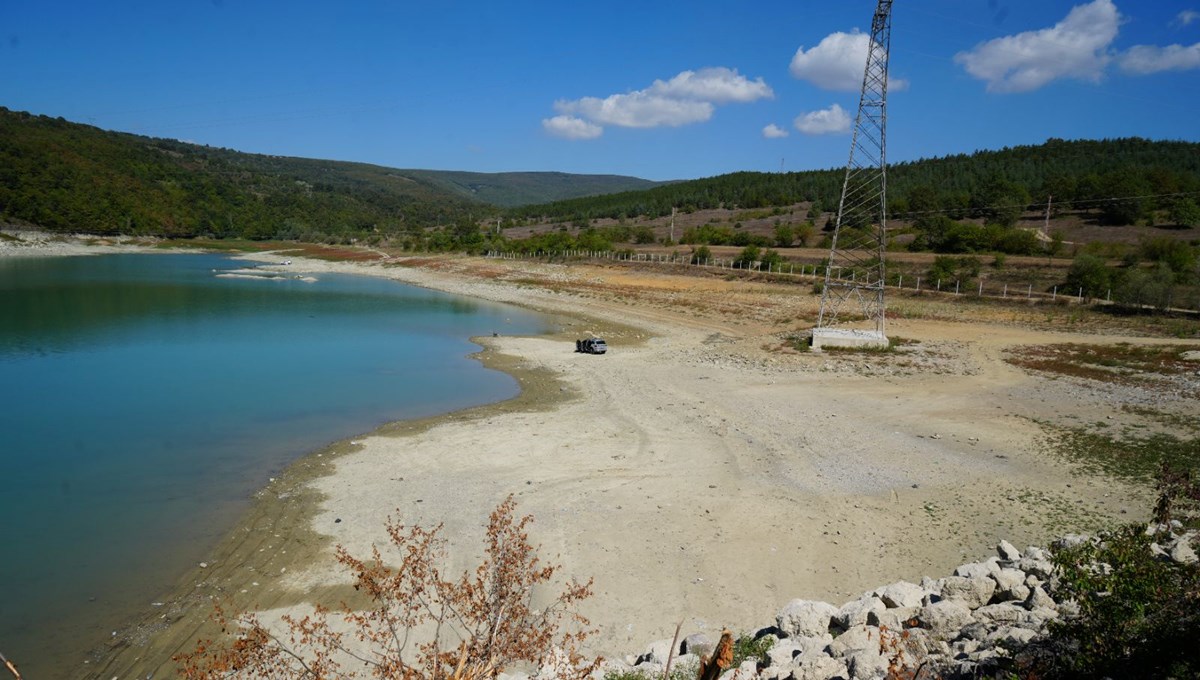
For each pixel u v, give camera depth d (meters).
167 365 37.91
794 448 23.52
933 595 9.84
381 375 36.16
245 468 21.81
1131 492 19.08
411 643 12.30
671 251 96.19
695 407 29.00
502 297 74.00
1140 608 6.56
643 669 9.10
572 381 34.88
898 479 20.56
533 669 11.20
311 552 16.19
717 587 14.59
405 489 20.00
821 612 9.78
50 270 92.56
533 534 17.02
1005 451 22.84
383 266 111.00
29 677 11.75
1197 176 95.31
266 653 8.38
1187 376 30.64
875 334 40.19
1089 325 43.91
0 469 21.55
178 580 14.95
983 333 42.91
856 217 52.38
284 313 59.81
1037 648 6.97
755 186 182.00
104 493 19.70
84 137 165.88
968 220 97.44
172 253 133.00
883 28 38.81
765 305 58.25
